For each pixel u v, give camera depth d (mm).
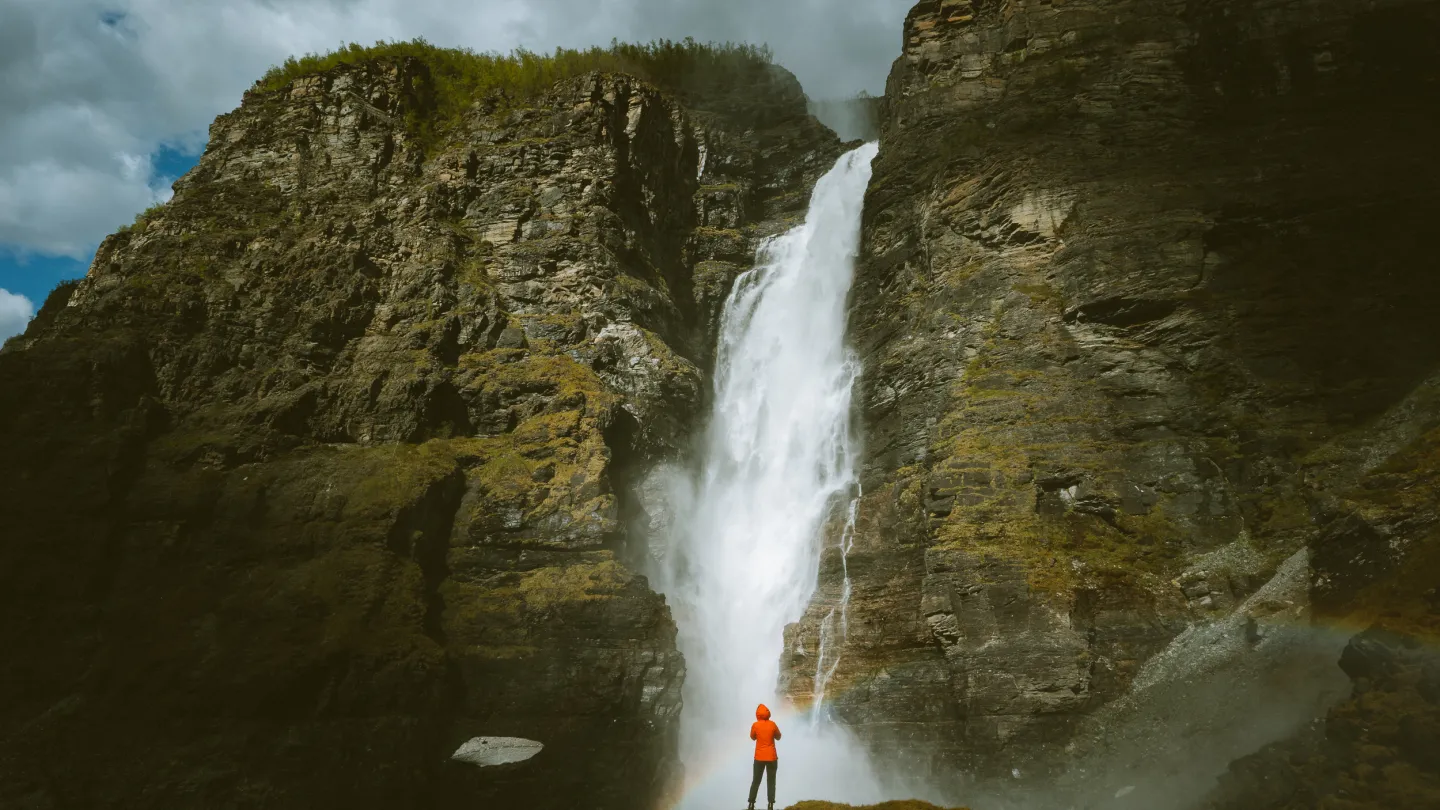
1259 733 21625
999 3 45844
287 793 26484
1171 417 30984
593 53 51844
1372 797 16656
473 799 27922
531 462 35188
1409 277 30578
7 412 32469
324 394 36594
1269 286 32094
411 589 30797
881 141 48156
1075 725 26062
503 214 43938
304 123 45875
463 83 50000
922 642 30375
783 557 38250
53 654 28188
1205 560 27781
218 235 41156
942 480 31422
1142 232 34219
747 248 51469
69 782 25750
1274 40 38625
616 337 40781
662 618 31453
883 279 42750
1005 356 34344
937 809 20094
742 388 46625
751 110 57656
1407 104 35406
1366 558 22484
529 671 30125
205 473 33062
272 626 29312
